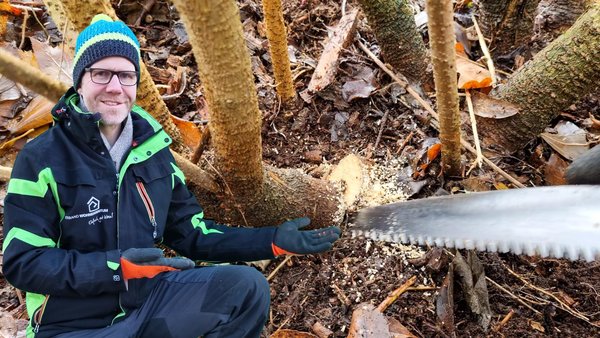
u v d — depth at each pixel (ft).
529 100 8.45
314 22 11.13
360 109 9.55
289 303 7.42
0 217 8.10
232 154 6.45
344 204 7.72
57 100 5.11
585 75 8.01
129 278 5.24
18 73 4.63
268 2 7.97
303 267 7.77
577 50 7.94
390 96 9.60
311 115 9.46
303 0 11.23
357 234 6.68
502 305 7.36
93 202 5.32
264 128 9.27
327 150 9.08
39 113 8.85
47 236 5.22
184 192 6.12
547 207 5.18
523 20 9.75
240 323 5.97
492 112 8.69
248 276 5.92
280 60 8.79
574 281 7.55
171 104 9.53
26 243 5.09
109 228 5.42
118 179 5.46
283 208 7.36
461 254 7.57
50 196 5.20
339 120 9.43
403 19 9.09
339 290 7.48
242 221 7.35
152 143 5.68
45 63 9.31
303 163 8.95
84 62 5.16
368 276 7.60
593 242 4.74
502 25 9.86
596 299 7.34
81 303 5.41
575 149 8.82
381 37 9.30
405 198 8.14
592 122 9.27
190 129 8.39
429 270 7.55
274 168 7.48
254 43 10.57
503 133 8.81
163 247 7.93
